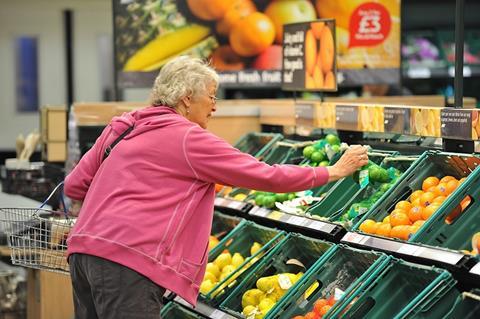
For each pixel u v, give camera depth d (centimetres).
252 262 452
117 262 354
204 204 372
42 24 1284
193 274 367
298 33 543
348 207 431
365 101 660
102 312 360
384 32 707
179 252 365
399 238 374
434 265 343
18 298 654
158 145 364
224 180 365
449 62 997
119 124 379
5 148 1304
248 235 488
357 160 387
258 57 690
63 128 742
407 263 354
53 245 437
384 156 442
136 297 354
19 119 1305
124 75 690
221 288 446
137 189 361
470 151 412
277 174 368
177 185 363
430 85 1018
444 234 363
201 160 362
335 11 700
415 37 1006
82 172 387
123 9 685
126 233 355
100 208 363
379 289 362
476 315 326
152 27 686
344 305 362
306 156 495
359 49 707
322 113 512
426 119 414
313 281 400
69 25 1282
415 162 409
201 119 382
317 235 436
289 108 561
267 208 480
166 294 493
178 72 376
